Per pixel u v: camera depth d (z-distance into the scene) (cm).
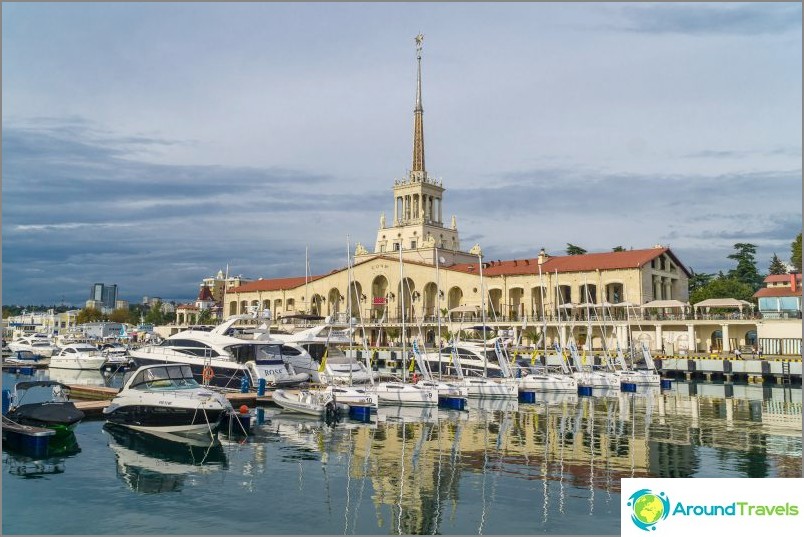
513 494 2275
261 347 5109
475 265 10738
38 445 2866
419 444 3153
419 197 12862
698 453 2947
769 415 4188
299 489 2342
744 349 7669
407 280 11088
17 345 8794
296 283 12581
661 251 9325
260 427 3622
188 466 2677
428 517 2042
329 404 3944
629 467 2675
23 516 2039
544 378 5619
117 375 6925
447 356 6328
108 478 2483
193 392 3369
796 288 7712
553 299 9488
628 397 5353
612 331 8844
